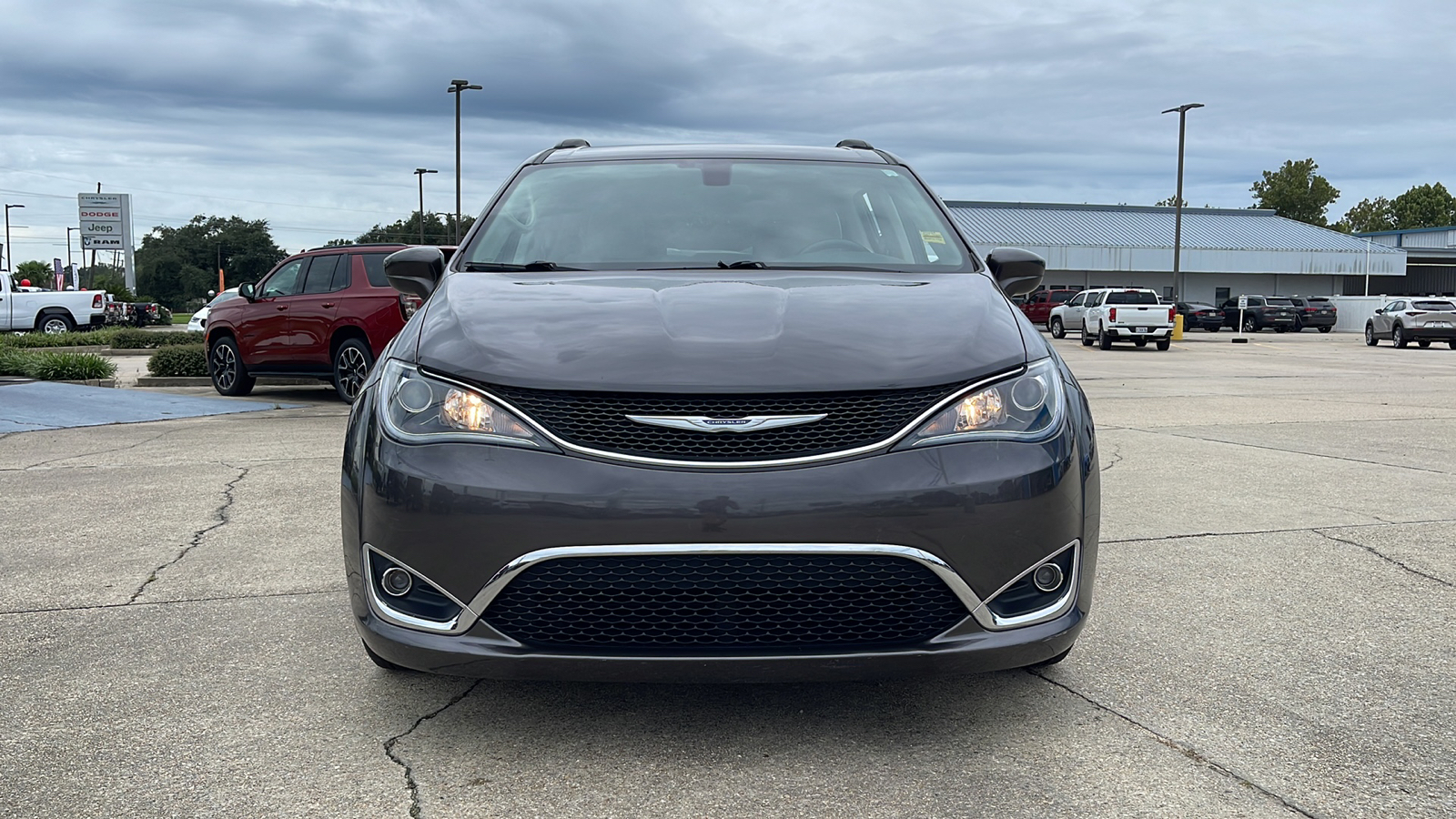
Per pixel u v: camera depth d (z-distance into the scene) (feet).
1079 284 175.11
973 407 8.30
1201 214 202.80
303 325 36.86
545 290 9.98
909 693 9.74
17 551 14.96
